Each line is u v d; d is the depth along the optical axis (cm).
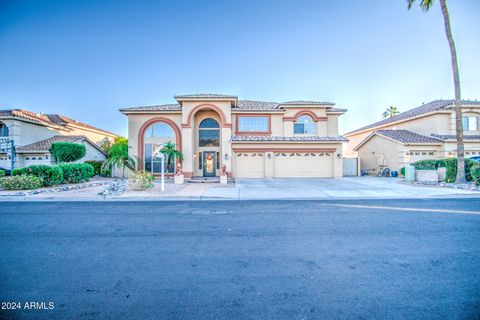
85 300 321
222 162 2081
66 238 569
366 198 1125
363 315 289
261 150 2114
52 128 2633
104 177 2180
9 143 2150
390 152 2334
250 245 520
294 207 923
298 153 2127
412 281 367
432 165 1688
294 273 395
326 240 546
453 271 398
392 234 586
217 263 433
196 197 1148
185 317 287
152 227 658
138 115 2162
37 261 441
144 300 321
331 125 2330
